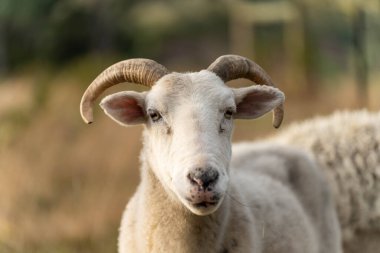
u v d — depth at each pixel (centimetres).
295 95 2956
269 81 883
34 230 1416
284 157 1059
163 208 823
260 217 907
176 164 741
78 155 1750
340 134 1216
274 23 4803
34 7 4488
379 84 3428
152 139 813
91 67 2948
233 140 2022
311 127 1251
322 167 1190
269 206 934
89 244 1371
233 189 865
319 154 1202
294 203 984
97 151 1762
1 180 1614
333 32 5016
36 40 4703
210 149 739
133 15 5125
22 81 3112
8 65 4759
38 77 3000
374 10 2320
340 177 1191
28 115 2280
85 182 1631
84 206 1507
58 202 1576
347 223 1191
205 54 5428
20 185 1606
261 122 2261
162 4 5325
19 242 1312
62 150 1797
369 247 1204
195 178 714
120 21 4991
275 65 3550
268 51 3894
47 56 4666
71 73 2895
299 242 950
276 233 918
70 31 4659
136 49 5175
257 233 883
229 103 791
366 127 1221
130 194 1536
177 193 738
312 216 1035
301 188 1041
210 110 775
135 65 845
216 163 729
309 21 3550
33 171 1681
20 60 4778
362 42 2477
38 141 1906
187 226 814
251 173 996
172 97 788
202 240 819
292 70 3297
